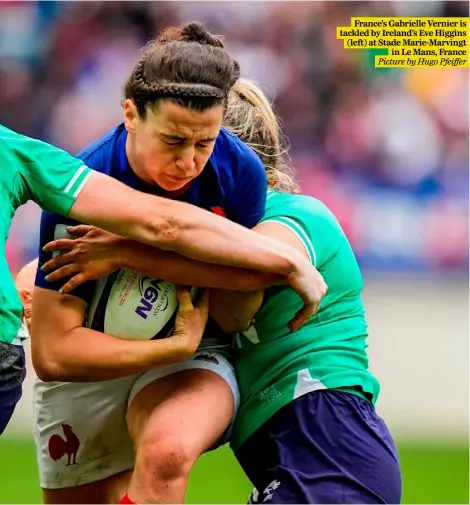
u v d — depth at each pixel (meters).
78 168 10.50
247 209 11.16
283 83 44.16
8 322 10.34
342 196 42.91
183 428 10.53
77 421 12.39
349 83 44.16
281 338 11.50
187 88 9.71
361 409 11.45
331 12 44.41
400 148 43.44
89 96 43.53
